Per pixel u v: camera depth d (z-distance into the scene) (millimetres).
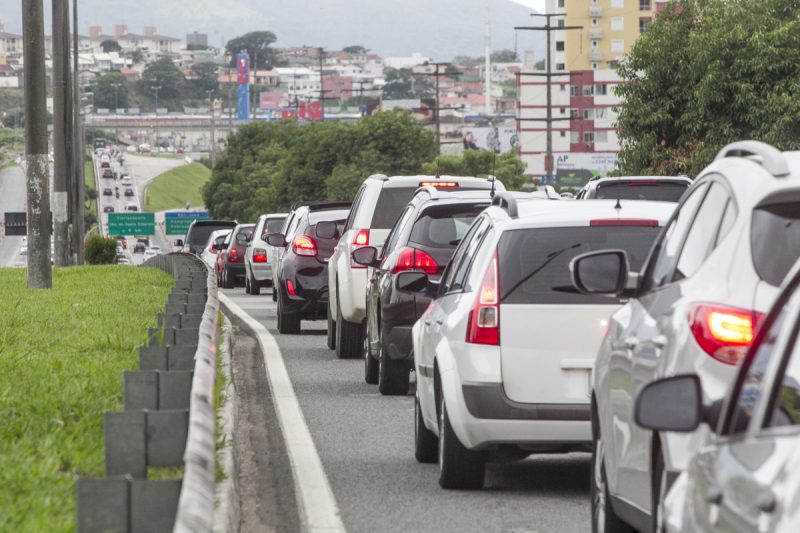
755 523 7238
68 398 24453
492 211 21891
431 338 22000
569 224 20141
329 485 21031
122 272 87000
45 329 41625
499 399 19484
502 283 19844
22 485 16734
